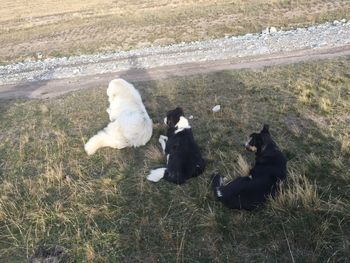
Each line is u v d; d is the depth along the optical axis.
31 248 2.28
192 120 3.58
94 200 2.62
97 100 4.78
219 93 4.22
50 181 2.91
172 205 2.46
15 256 2.25
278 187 2.33
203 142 3.16
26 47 11.12
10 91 6.59
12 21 14.45
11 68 8.61
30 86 6.71
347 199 2.30
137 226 2.34
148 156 3.03
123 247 2.20
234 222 2.24
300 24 8.66
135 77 6.05
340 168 2.55
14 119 4.56
